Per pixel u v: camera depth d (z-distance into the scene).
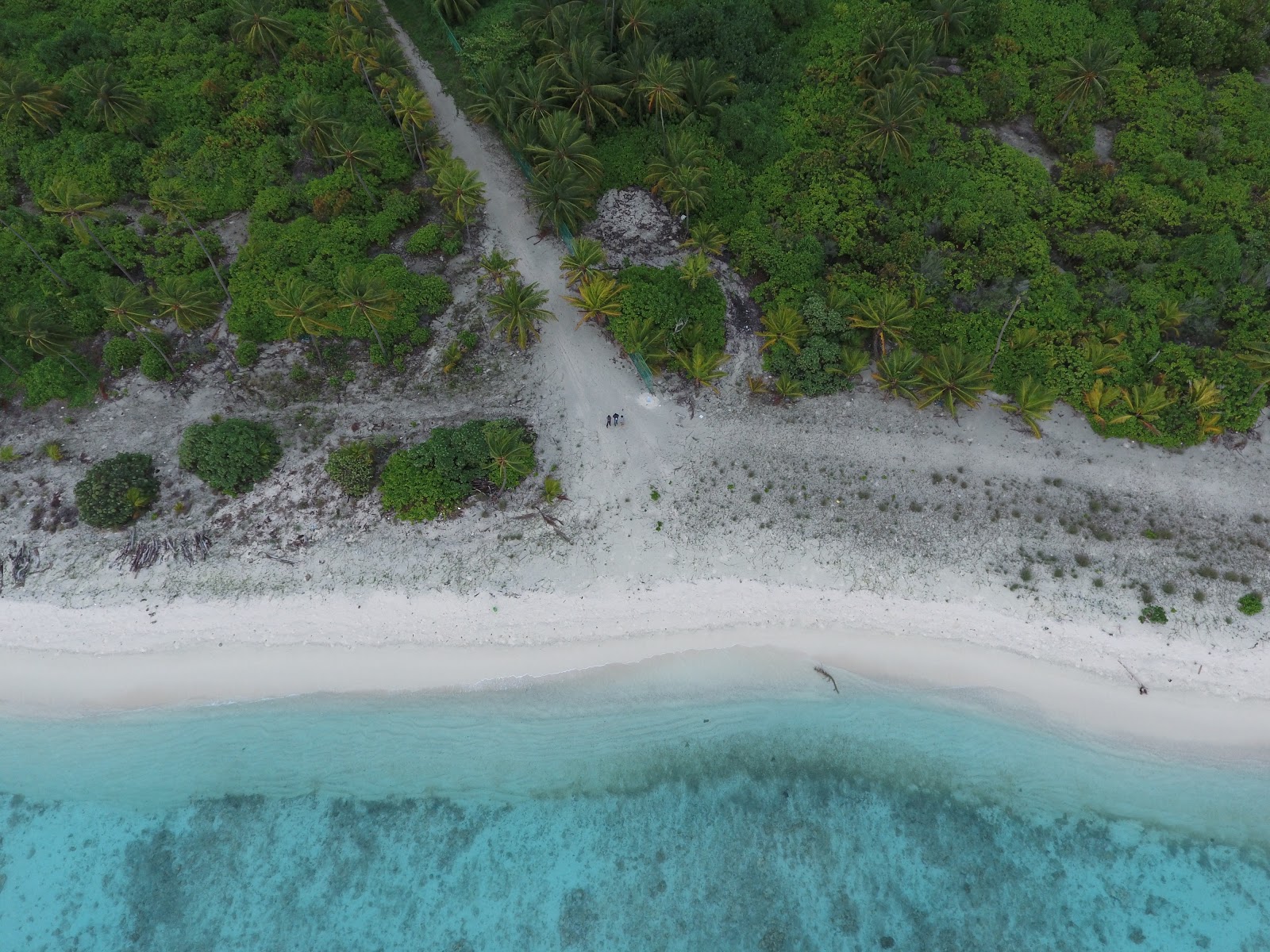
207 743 31.95
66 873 29.83
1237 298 39.19
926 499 36.22
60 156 43.41
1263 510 35.16
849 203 43.53
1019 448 37.31
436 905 29.44
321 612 34.03
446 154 43.62
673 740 31.86
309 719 32.34
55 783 31.30
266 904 29.47
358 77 48.44
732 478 37.06
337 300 39.28
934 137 45.78
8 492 37.00
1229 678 31.91
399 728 32.16
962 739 31.64
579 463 37.56
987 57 48.81
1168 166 43.28
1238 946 27.83
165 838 30.42
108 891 29.58
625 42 46.72
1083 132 45.59
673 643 33.47
